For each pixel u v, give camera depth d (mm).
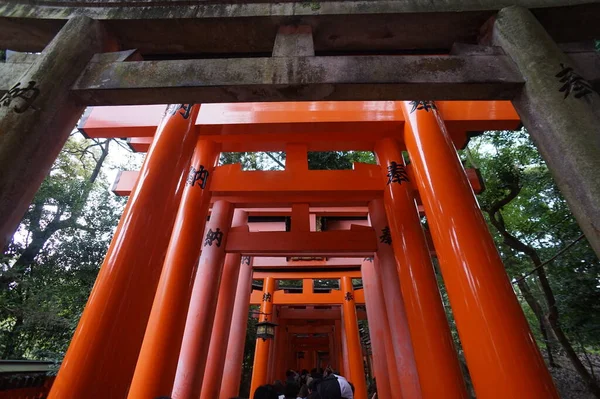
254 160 15164
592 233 1958
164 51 3363
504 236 8320
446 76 2531
